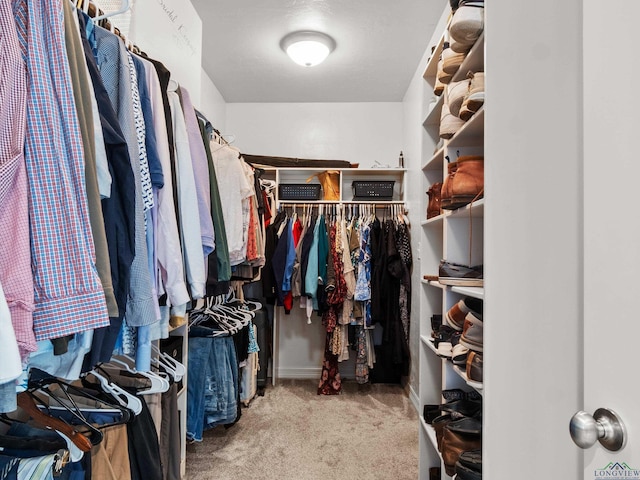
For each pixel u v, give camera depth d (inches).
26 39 25.0
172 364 59.2
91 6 39.9
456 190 53.4
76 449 33.4
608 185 20.5
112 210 31.3
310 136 144.6
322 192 134.3
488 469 33.9
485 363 34.9
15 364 20.6
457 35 49.9
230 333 84.6
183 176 45.4
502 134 33.9
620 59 19.8
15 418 40.1
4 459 28.5
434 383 75.0
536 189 29.6
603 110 20.9
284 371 137.4
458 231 64.3
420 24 96.7
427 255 79.1
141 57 43.0
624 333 19.2
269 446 85.0
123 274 31.6
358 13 92.4
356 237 121.3
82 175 26.4
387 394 119.6
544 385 28.0
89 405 42.6
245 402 107.7
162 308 42.5
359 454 81.9
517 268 31.3
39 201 24.4
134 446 43.3
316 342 137.8
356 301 119.9
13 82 23.5
